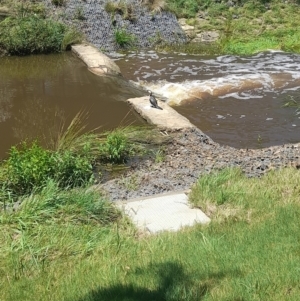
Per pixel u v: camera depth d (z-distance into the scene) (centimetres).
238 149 852
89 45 1554
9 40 1497
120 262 493
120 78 1295
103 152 795
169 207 616
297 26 1877
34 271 483
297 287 439
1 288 460
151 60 1513
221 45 1675
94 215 574
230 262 478
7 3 1683
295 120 1055
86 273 477
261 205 598
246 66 1438
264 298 425
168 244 519
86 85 1233
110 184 696
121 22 1734
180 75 1352
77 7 1733
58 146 814
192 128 923
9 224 541
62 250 510
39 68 1383
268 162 757
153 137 872
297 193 633
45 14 1673
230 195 621
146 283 451
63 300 438
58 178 678
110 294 437
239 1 2053
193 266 474
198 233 539
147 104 1055
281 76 1332
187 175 717
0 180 670
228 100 1163
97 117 1020
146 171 749
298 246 501
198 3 2017
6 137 931
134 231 556
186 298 427
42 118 1020
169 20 1831
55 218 558
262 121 1049
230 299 426
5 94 1169
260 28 1847
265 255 486
